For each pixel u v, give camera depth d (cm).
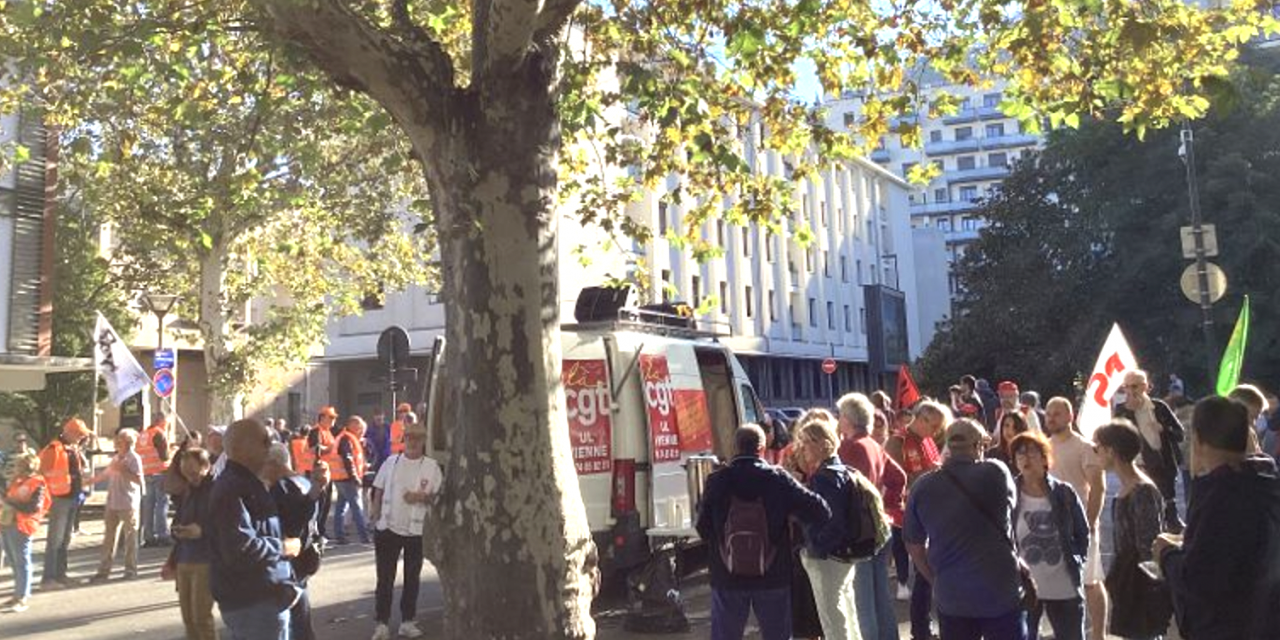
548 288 592
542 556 564
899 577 1017
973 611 533
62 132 1652
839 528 639
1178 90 952
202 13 871
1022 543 622
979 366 4288
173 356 1912
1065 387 4069
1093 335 3988
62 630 1013
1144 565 556
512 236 580
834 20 976
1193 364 3825
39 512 1156
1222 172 3716
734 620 600
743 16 935
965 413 1641
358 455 1695
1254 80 863
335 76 610
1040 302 4138
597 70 1002
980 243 4528
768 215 1051
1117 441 609
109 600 1189
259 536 536
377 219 1962
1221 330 3784
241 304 2420
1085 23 899
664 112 838
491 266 577
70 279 2419
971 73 1005
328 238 2030
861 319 6738
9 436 2892
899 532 904
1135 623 584
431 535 580
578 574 578
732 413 1187
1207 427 385
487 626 557
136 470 1373
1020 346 4178
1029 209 4366
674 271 4484
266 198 1359
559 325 602
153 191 1683
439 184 591
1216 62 909
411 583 935
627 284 1045
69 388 2548
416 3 995
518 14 548
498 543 561
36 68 938
